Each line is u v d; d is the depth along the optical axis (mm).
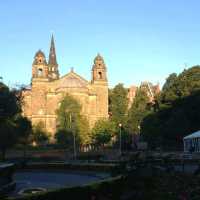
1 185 27344
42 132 142625
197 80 106250
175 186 23781
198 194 21922
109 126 145750
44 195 17859
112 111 181125
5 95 62281
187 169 39719
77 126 134625
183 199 20766
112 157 76312
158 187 23391
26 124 94625
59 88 169250
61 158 81625
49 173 48500
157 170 27812
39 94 170000
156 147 110250
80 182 36125
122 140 144125
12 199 16812
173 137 101000
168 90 112250
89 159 72250
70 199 18875
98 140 144500
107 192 20766
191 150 69562
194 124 100812
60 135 132250
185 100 103875
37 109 168875
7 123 77312
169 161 39094
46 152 113375
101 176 39656
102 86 175000
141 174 23781
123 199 20875
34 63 172250
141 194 21234
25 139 97125
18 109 66438
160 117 111062
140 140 130625
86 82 173250
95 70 176500
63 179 40250
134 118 148000
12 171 30484
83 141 135625
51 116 168125
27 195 17625
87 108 170375
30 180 40125
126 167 27672
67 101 140625
